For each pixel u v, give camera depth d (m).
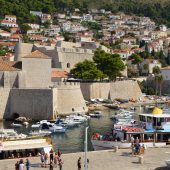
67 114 127.56
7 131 87.12
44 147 60.41
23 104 118.56
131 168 52.19
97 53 182.88
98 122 116.50
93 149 73.44
